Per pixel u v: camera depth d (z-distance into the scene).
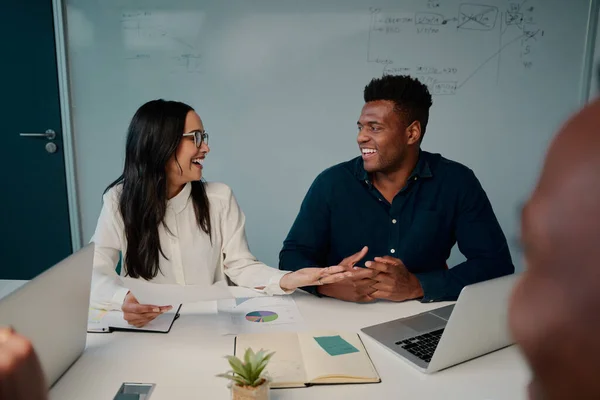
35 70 2.77
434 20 2.83
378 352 1.02
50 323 0.84
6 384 0.25
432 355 0.98
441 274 1.37
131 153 1.39
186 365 0.95
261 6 2.78
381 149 1.49
